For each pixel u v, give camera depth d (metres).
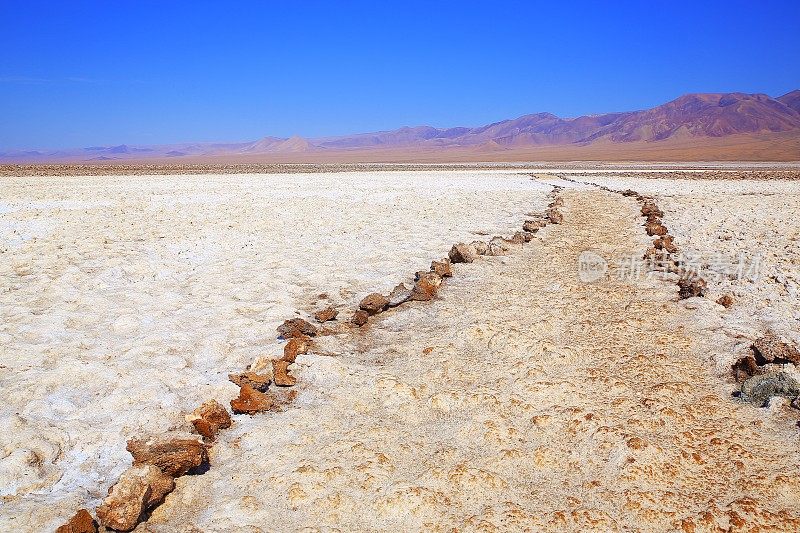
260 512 4.19
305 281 10.63
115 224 17.38
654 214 18.81
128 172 49.72
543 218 18.38
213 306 9.02
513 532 3.93
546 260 12.16
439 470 4.58
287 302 9.30
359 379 6.36
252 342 7.61
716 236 15.00
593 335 7.48
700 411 5.50
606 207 21.86
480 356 6.90
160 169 56.53
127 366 6.66
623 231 16.19
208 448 5.11
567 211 20.64
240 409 5.75
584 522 4.00
